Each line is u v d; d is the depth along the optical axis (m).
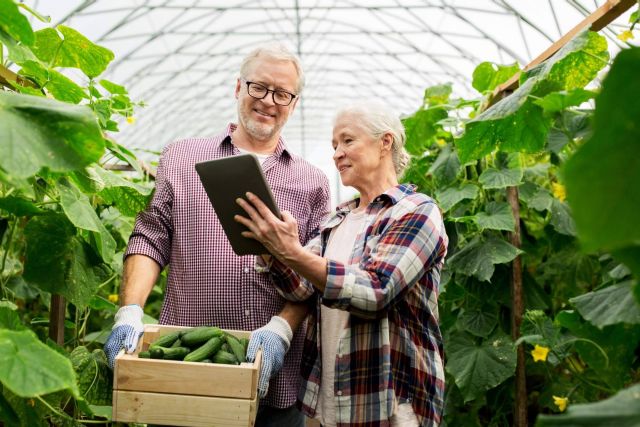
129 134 12.57
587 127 2.99
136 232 2.24
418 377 1.84
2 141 1.25
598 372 1.93
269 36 10.69
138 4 7.70
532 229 3.87
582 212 0.63
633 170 0.65
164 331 1.92
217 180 1.72
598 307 1.66
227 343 1.84
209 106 13.88
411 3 8.17
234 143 2.40
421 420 1.83
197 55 10.61
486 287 3.38
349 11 9.38
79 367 2.08
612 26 4.26
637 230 0.63
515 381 2.96
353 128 2.01
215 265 2.19
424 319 1.93
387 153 2.08
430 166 3.87
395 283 1.75
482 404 3.44
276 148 2.42
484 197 3.53
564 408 2.79
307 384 2.03
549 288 3.86
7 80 2.19
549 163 3.88
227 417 1.59
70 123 1.35
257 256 2.06
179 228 2.25
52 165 1.30
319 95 14.90
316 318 2.10
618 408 0.88
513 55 7.82
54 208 2.35
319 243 2.17
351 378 1.84
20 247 3.30
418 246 1.82
